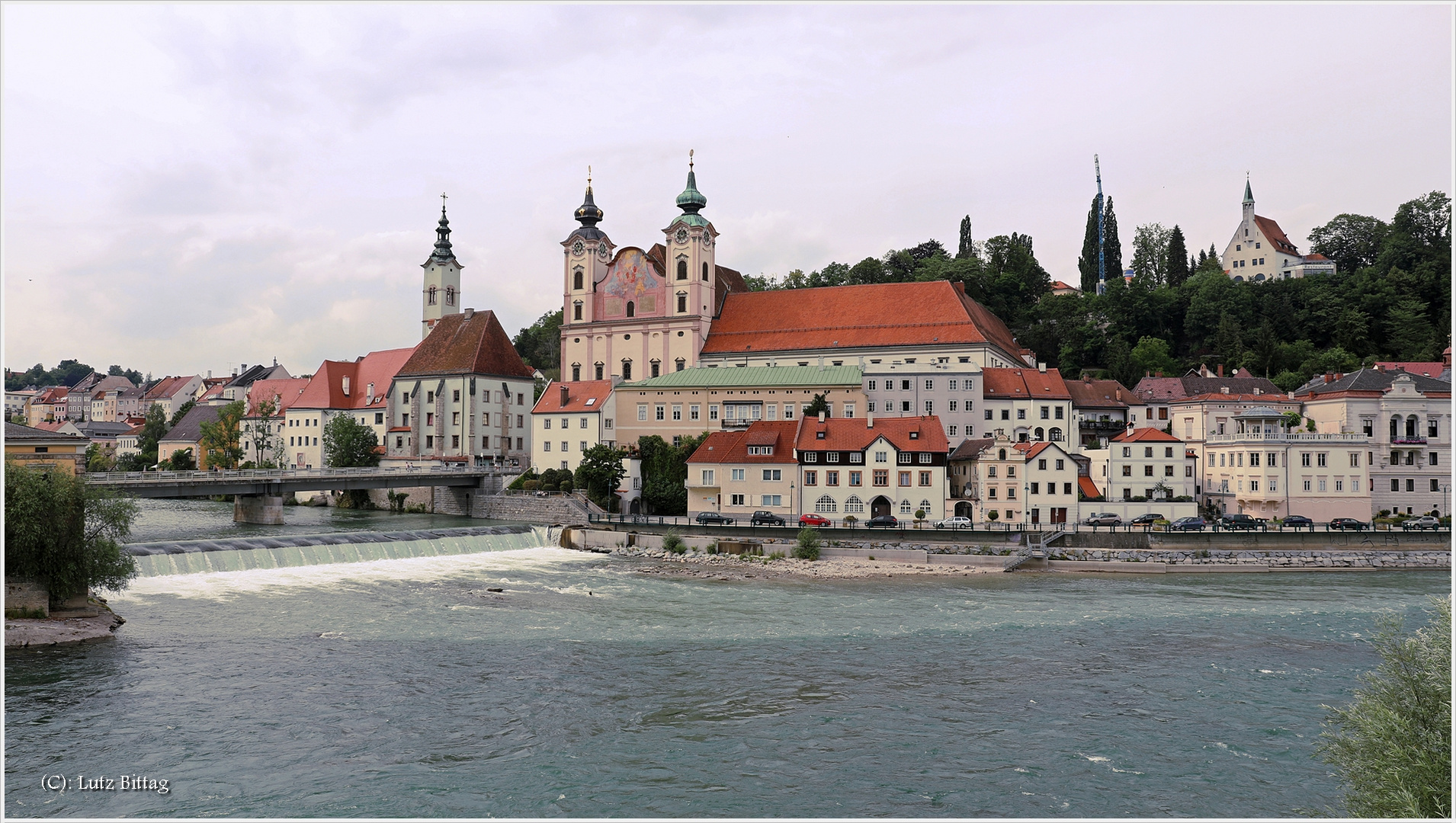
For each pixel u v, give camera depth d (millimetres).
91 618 59219
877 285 151250
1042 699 48812
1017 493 104750
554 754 41031
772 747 42062
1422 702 30719
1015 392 127438
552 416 138875
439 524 120375
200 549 78438
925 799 36969
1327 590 79312
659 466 129375
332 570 82875
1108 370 179500
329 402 184875
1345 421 114438
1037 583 82312
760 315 154500
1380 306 181125
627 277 158375
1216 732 44219
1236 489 111688
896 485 107188
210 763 39406
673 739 42875
